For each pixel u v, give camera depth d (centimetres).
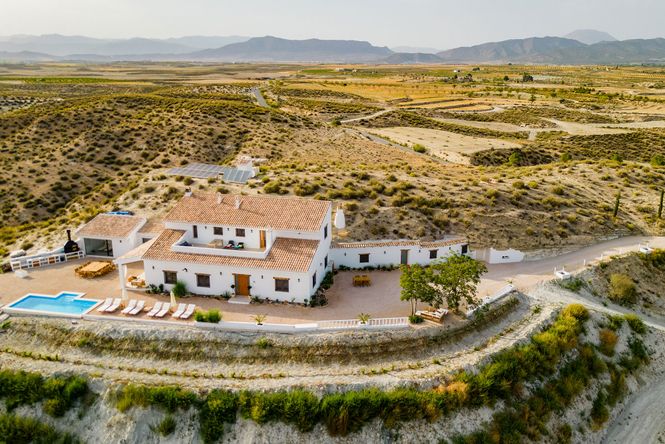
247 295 4531
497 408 3650
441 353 3978
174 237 4897
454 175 7831
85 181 8688
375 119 16050
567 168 8788
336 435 3319
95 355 3819
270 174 7356
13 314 4206
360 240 5591
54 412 3397
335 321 4059
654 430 3984
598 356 4369
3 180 8381
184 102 12681
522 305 4775
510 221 6150
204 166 7875
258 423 3316
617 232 6494
